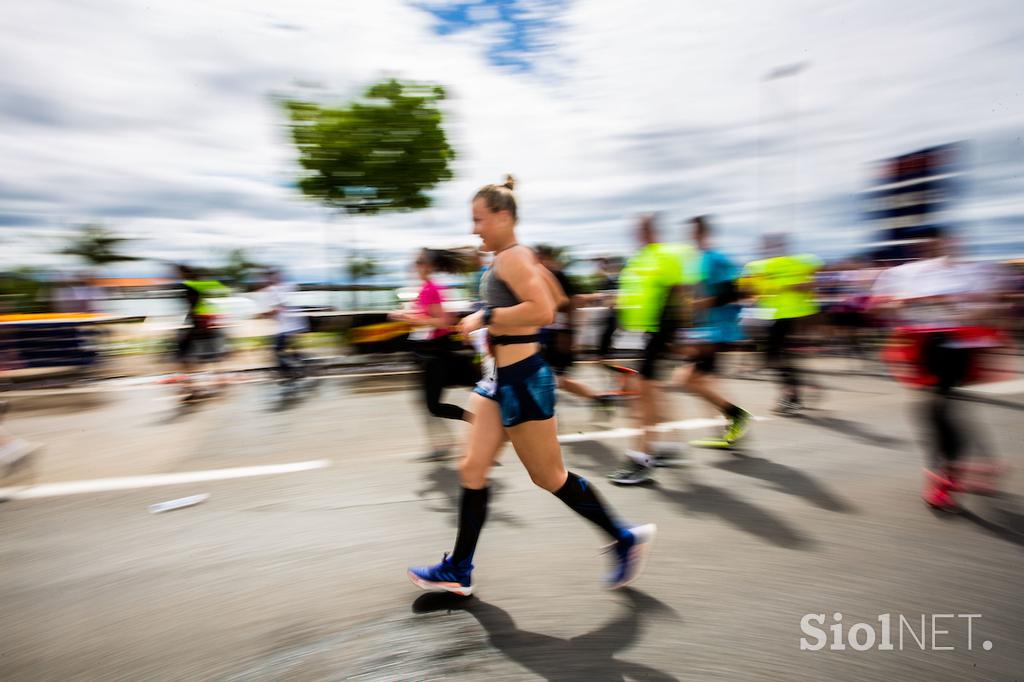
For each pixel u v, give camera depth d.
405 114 10.05
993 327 3.39
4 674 2.08
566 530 3.23
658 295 3.97
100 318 9.35
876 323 9.55
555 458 2.42
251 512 3.55
